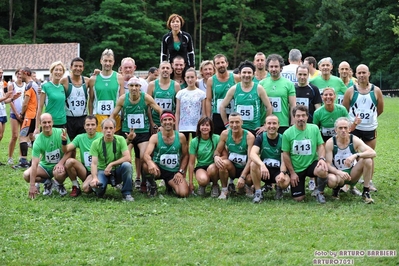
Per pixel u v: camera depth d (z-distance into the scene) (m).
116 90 10.47
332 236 7.23
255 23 58.38
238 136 9.62
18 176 11.64
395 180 11.23
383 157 14.34
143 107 10.02
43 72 51.28
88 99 10.84
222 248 6.80
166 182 9.85
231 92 10.02
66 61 51.59
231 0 58.72
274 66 9.97
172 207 8.89
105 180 9.41
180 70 10.76
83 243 7.06
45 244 7.00
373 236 7.21
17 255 6.60
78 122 10.69
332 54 58.41
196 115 10.31
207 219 8.15
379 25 54.50
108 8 54.59
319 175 9.14
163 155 9.66
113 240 7.14
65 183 10.89
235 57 57.47
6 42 57.00
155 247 6.87
